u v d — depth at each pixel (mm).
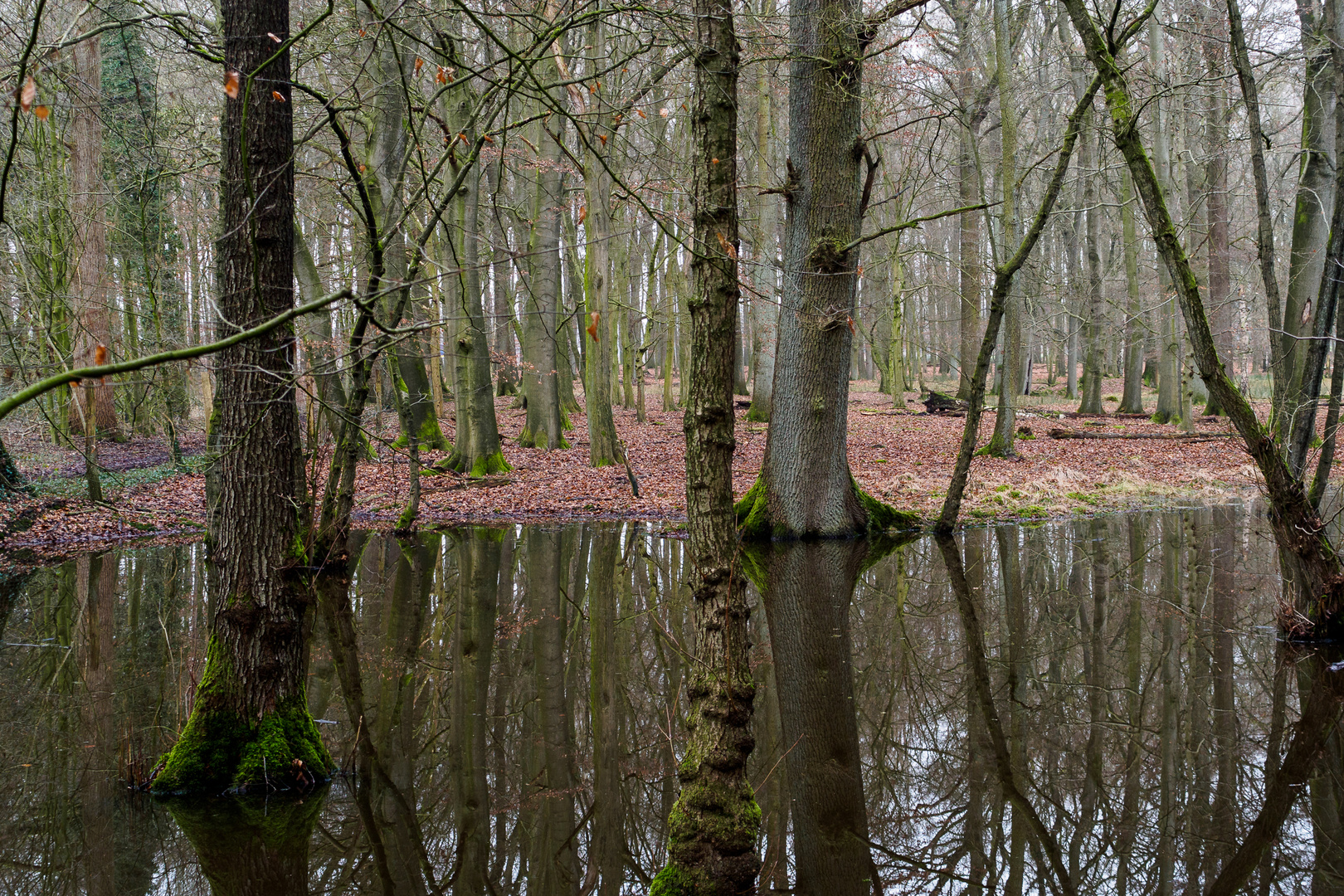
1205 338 6785
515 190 23141
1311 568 7086
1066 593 8883
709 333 3920
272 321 2418
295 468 4965
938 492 14641
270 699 4859
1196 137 20500
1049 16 20062
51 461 15477
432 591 9430
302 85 4449
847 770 5000
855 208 11125
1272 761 5004
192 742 4789
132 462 16859
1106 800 4605
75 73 10406
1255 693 6043
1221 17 9773
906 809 4535
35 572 10359
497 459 16766
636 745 5469
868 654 7039
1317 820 4340
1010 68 17781
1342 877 3801
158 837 4258
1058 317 36531
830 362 11602
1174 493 14750
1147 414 25312
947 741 5375
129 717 5844
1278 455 6945
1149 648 7066
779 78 11758
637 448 20344
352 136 15875
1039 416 25656
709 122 3869
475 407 16547
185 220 15148
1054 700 6008
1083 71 16703
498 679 6680
